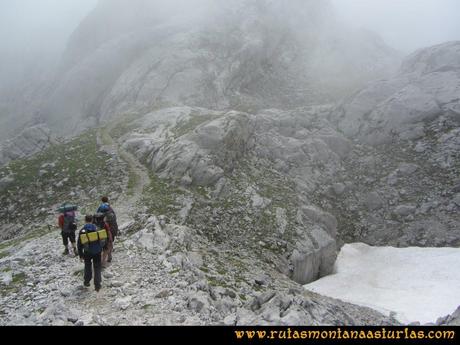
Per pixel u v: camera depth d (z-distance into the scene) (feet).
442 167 161.07
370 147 188.96
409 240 136.15
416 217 143.54
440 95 193.67
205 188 129.80
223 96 260.42
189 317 44.01
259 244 111.04
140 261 62.03
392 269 119.24
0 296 50.31
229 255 99.25
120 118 212.84
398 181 161.89
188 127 169.99
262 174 149.89
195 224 110.63
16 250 78.54
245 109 241.76
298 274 110.01
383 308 93.20
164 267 60.44
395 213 147.95
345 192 162.50
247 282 76.48
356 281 113.09
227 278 72.84
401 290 104.73
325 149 181.88
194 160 137.39
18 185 137.59
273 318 47.65
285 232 118.42
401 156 175.42
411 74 223.51
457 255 119.96
